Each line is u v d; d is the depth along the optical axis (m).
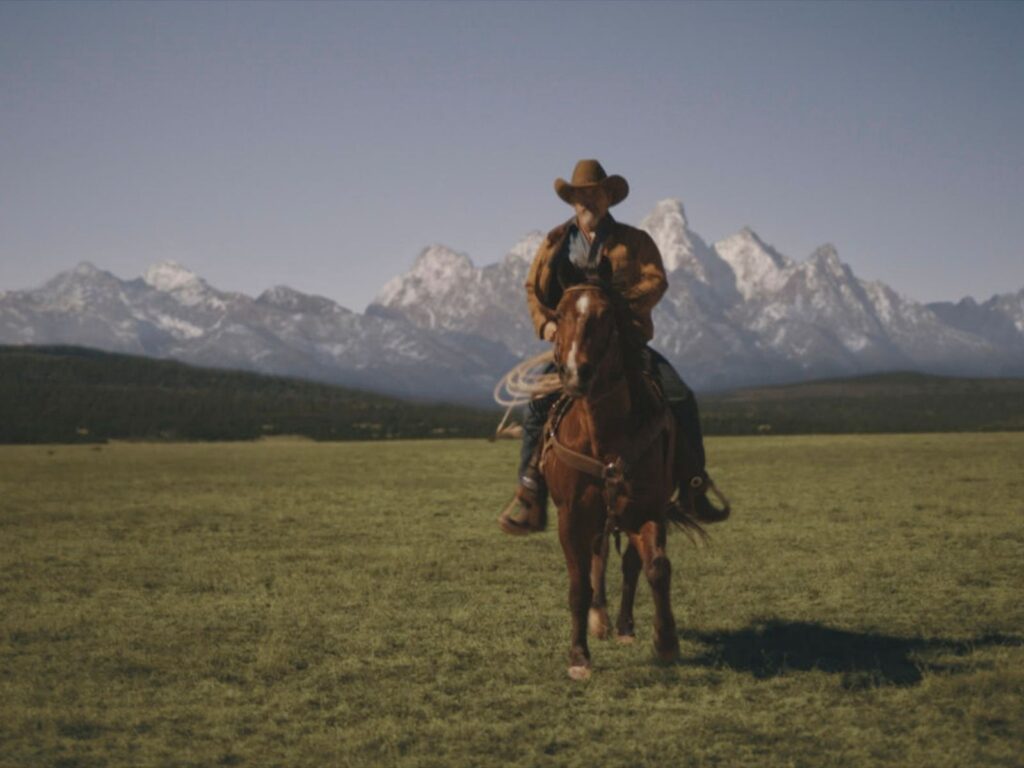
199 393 191.00
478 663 8.81
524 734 6.89
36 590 12.78
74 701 7.80
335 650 9.36
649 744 6.64
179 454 69.12
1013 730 6.80
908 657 8.77
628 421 7.72
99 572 14.28
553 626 10.21
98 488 32.69
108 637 9.95
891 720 7.05
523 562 14.74
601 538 8.25
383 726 7.05
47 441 107.81
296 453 69.19
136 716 7.39
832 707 7.38
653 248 8.46
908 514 20.41
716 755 6.43
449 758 6.44
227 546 17.12
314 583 13.05
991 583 12.50
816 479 31.59
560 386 8.08
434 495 28.55
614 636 9.54
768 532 17.59
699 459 8.67
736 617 10.53
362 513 23.06
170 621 10.77
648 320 8.22
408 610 11.18
